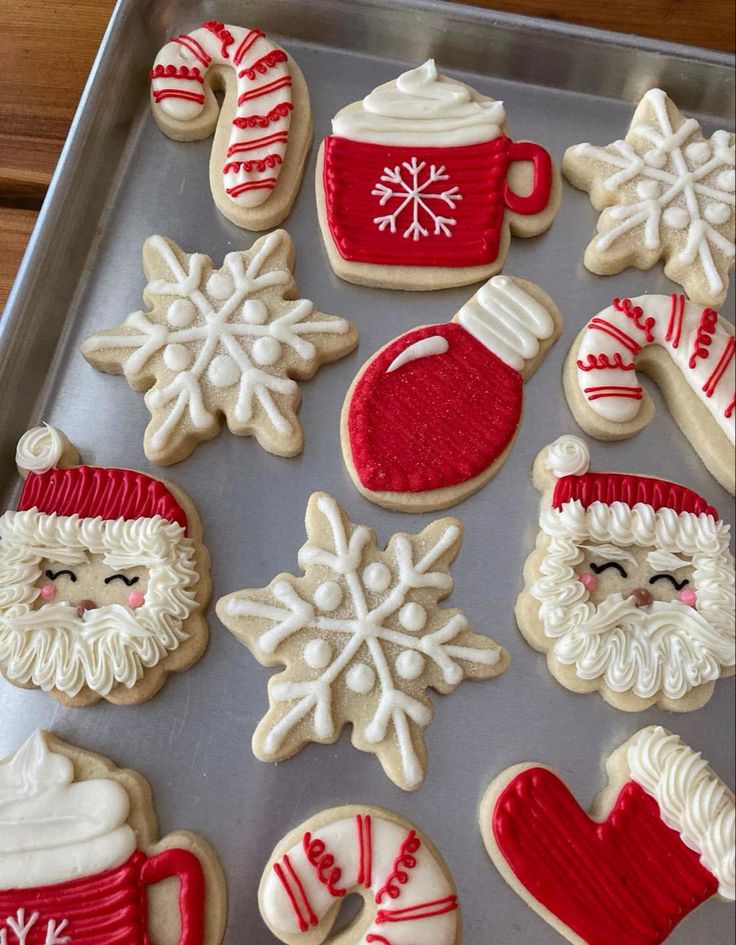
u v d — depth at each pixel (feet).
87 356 1.32
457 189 1.38
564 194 1.44
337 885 1.16
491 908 1.19
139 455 1.30
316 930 1.16
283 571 1.27
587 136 1.46
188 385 1.29
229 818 1.20
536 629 1.25
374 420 1.30
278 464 1.31
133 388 1.33
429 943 1.15
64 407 1.32
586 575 1.26
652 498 1.29
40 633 1.21
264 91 1.40
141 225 1.39
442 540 1.28
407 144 1.39
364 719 1.21
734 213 1.39
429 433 1.30
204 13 1.45
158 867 1.15
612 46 1.42
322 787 1.21
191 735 1.22
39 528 1.23
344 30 1.45
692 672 1.23
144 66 1.44
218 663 1.25
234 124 1.38
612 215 1.39
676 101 1.48
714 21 1.51
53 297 1.33
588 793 1.23
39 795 1.16
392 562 1.26
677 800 1.19
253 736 1.22
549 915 1.18
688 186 1.40
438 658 1.23
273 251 1.36
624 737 1.24
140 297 1.36
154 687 1.22
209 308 1.32
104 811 1.16
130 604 1.22
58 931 1.13
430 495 1.29
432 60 1.43
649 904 1.18
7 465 1.29
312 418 1.33
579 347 1.35
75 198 1.34
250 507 1.30
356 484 1.30
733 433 1.31
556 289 1.39
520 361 1.33
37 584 1.24
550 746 1.24
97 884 1.14
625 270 1.41
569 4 1.52
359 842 1.17
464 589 1.28
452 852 1.20
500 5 1.51
